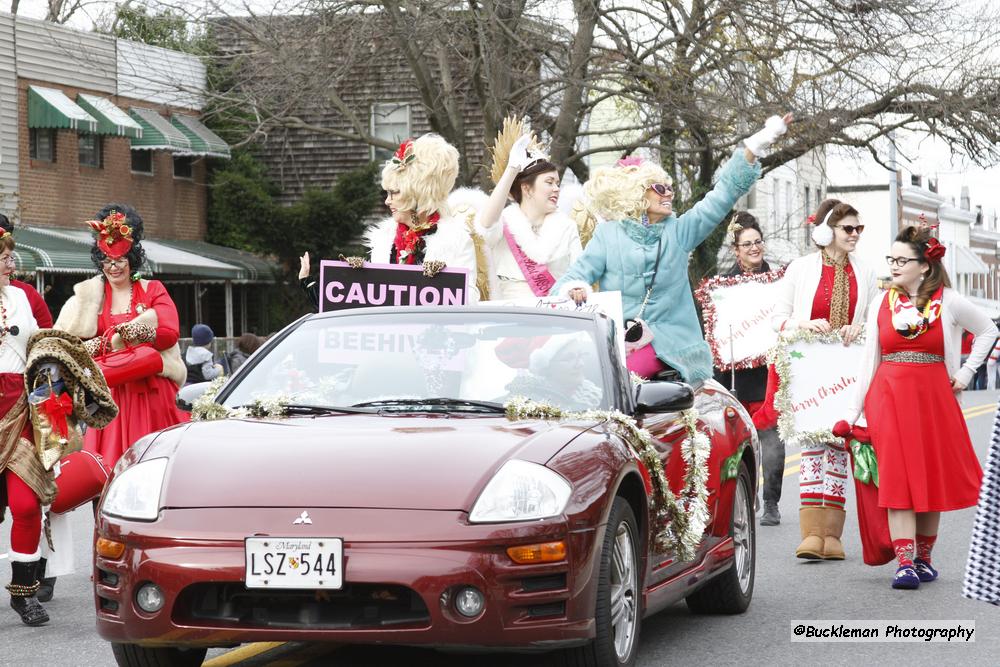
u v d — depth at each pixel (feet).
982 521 13.80
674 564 21.30
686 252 28.07
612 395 20.12
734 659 21.15
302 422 19.08
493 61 85.92
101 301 27.32
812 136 86.07
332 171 122.31
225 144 111.86
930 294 27.99
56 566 25.79
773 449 37.22
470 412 19.62
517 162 31.27
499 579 16.31
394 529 16.34
